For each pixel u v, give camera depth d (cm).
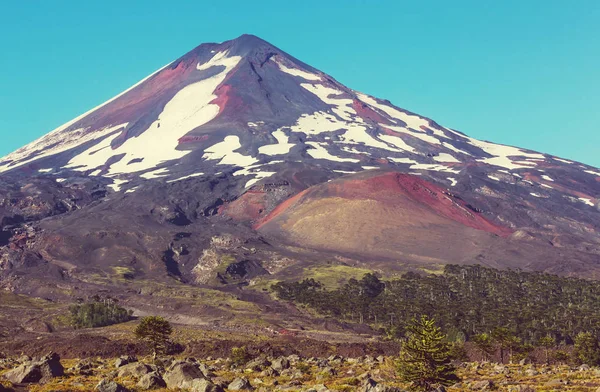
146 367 9000
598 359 16138
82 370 9675
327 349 18162
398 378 9925
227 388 8188
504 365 13975
